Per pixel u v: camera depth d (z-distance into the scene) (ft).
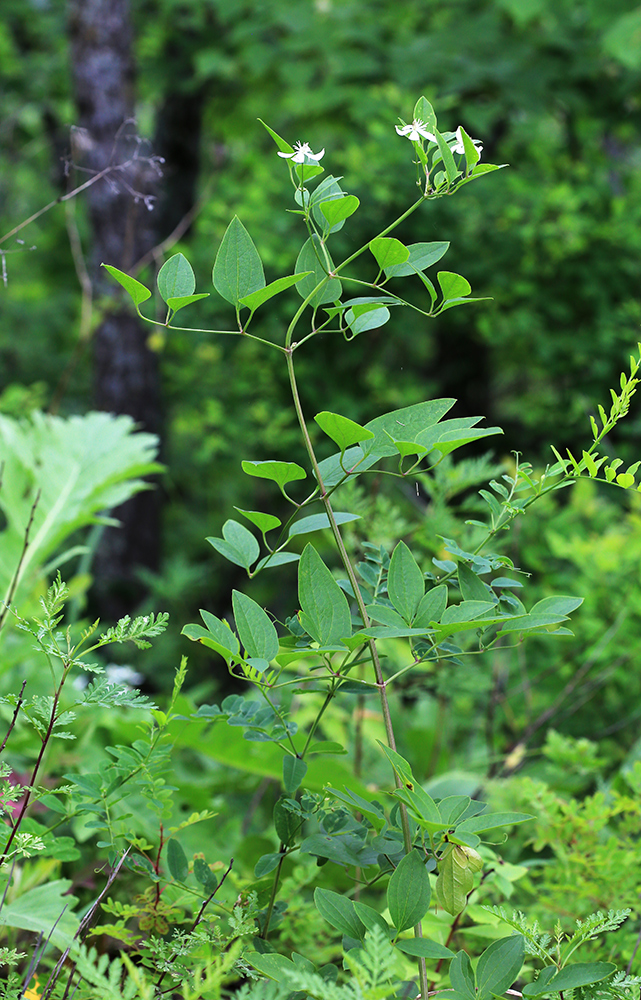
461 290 5.57
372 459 5.70
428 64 21.53
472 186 18.47
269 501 24.66
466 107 20.85
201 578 23.67
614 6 21.07
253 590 24.66
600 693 10.19
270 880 5.83
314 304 5.75
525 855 7.25
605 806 6.54
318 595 5.67
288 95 26.76
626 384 5.62
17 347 33.96
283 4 23.12
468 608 5.60
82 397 32.42
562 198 18.37
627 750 9.23
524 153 23.81
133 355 19.92
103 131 18.08
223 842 7.28
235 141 29.27
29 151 25.52
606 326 17.66
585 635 9.84
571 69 22.20
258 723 5.83
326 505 5.70
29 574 8.50
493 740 8.70
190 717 5.84
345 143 21.85
